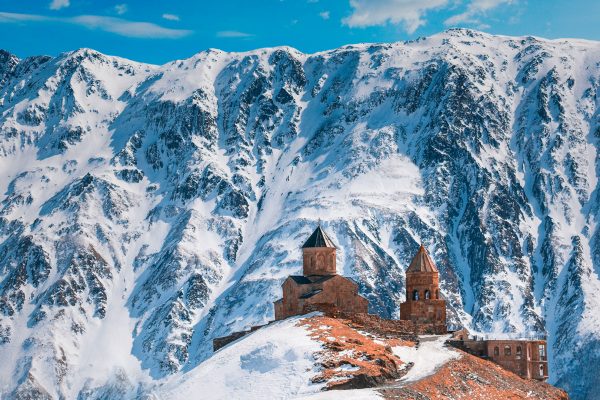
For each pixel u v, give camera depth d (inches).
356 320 6441.9
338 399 4621.1
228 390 5324.8
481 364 5900.6
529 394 5679.1
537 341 6328.7
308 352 5403.5
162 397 5541.3
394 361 5378.9
